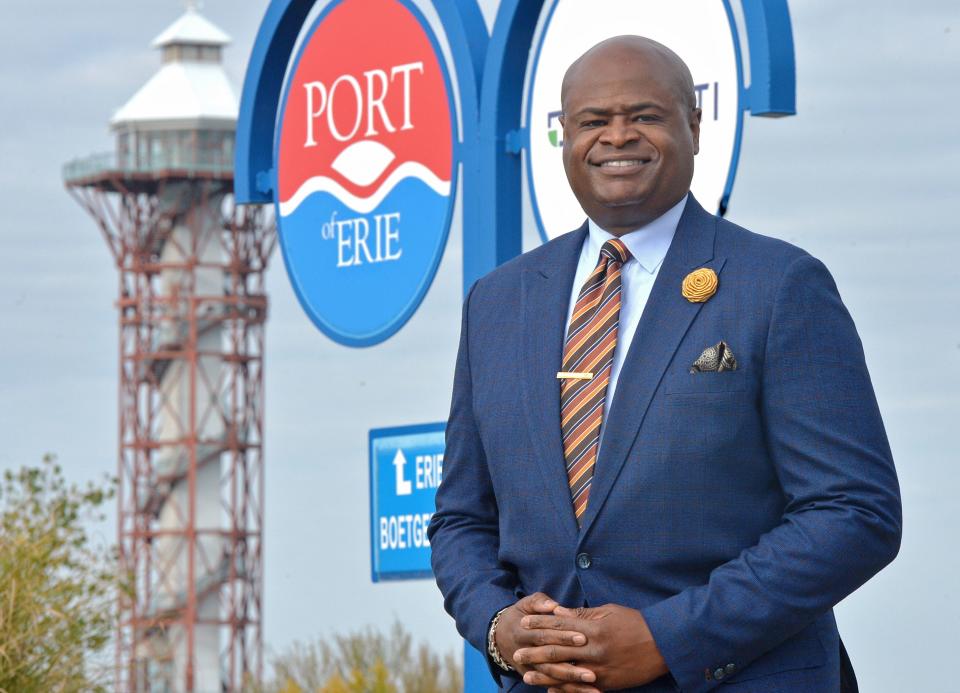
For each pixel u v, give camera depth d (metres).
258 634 60.50
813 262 3.96
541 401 4.06
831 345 3.89
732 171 6.92
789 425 3.86
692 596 3.79
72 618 8.86
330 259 8.78
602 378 4.01
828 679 3.92
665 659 3.75
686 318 3.95
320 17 8.80
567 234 4.35
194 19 63.88
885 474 3.85
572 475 3.99
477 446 4.34
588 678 3.75
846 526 3.75
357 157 8.65
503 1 7.82
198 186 61.25
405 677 16.50
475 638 4.03
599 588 3.92
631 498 3.88
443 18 8.19
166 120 61.19
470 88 8.00
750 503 3.89
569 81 4.21
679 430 3.87
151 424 61.16
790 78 6.82
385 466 8.20
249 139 9.22
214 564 60.16
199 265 61.22
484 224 7.88
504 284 4.35
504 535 4.12
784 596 3.73
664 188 4.08
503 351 4.22
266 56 9.15
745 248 4.01
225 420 60.97
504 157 7.88
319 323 8.84
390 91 8.50
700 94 7.05
